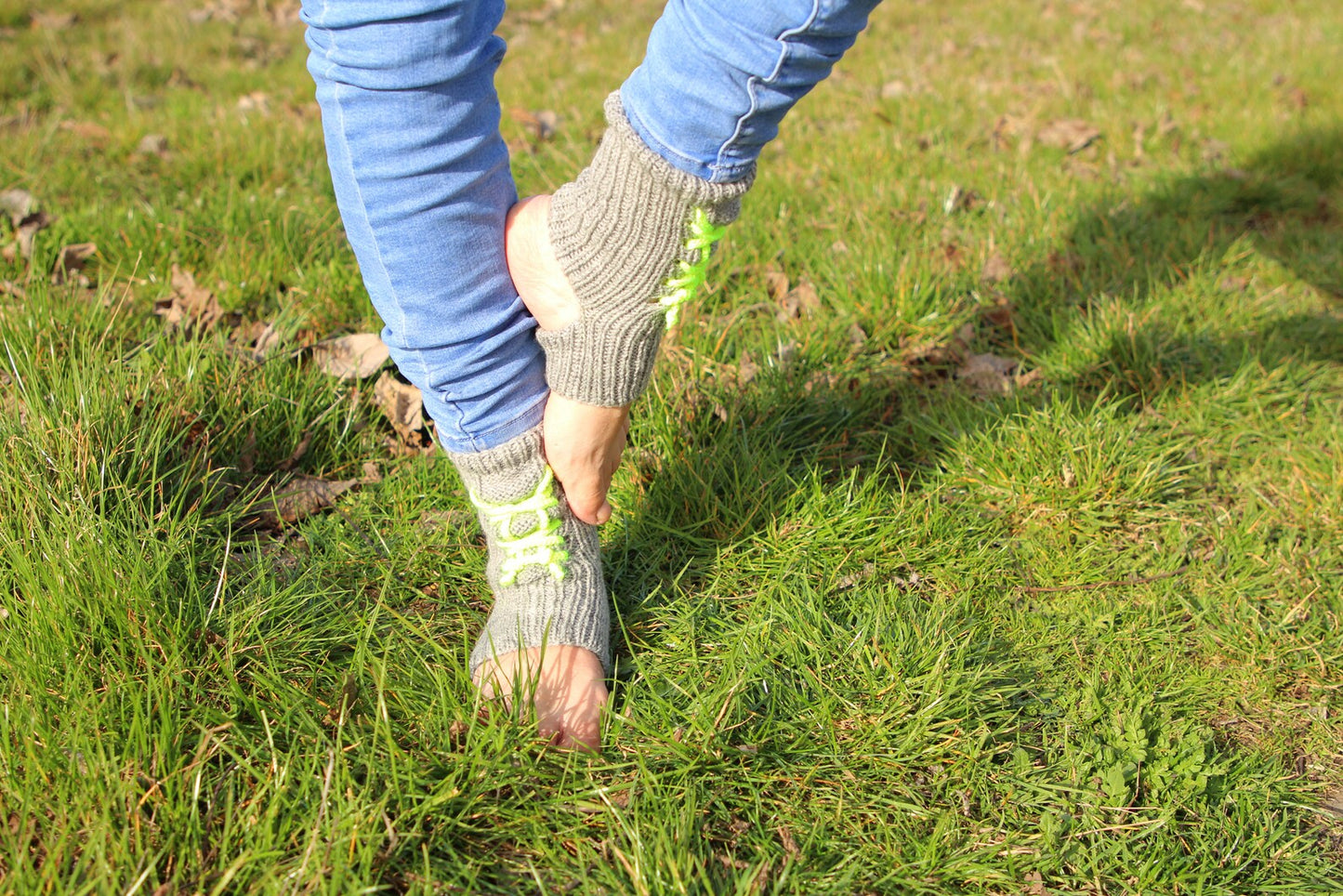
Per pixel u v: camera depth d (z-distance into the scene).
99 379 1.88
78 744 1.23
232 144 3.59
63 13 5.64
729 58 1.08
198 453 1.88
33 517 1.54
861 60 5.27
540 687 1.39
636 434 2.08
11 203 3.00
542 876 1.23
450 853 1.22
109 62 4.96
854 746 1.42
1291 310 2.72
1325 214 3.38
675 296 1.26
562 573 1.47
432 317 1.27
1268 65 4.97
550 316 1.31
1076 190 3.36
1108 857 1.31
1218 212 3.35
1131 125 4.07
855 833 1.32
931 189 3.35
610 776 1.35
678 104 1.12
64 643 1.37
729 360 2.37
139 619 1.44
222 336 2.24
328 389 2.14
